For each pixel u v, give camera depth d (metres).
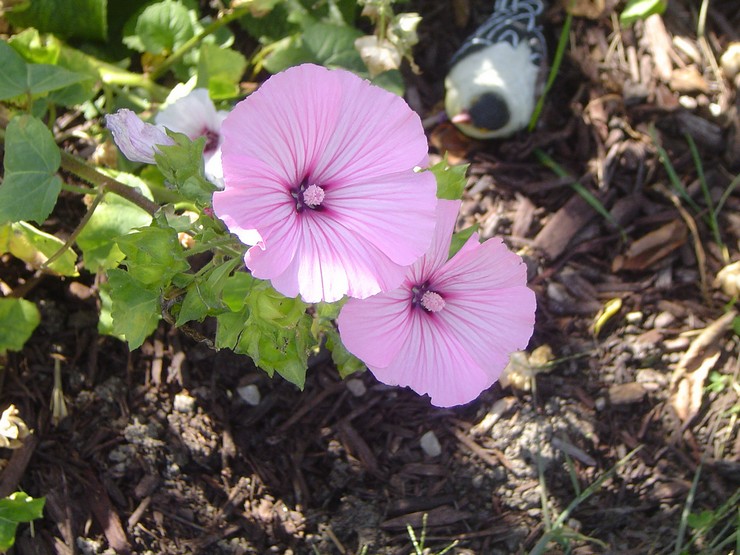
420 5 0.67
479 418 0.56
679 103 0.65
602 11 0.66
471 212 0.61
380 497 0.53
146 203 0.48
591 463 0.55
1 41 0.47
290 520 0.52
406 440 0.55
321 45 0.58
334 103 0.34
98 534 0.50
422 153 0.35
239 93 0.61
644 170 0.63
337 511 0.53
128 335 0.39
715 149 0.64
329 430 0.55
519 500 0.54
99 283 0.55
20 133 0.43
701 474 0.55
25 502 0.47
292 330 0.37
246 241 0.32
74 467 0.51
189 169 0.36
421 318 0.39
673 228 0.61
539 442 0.55
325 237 0.34
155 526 0.51
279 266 0.33
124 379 0.54
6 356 0.53
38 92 0.47
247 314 0.37
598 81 0.65
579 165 0.63
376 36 0.56
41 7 0.57
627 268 0.60
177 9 0.57
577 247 0.60
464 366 0.39
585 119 0.64
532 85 0.61
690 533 0.53
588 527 0.53
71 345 0.54
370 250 0.35
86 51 0.60
